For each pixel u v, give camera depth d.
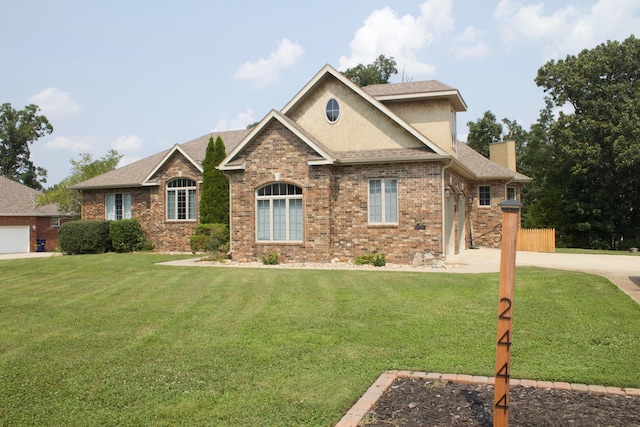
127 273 17.20
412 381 6.37
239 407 5.70
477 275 15.12
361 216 19.52
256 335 8.91
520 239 26.73
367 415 5.28
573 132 34.56
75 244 26.39
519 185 31.08
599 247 35.78
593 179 35.97
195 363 7.39
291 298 12.17
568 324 9.21
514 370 6.69
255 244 20.30
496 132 51.03
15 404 5.95
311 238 19.55
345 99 21.33
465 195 26.20
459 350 7.74
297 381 6.52
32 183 66.81
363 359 7.39
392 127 20.67
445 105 22.31
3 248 38.09
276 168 19.97
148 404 5.87
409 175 18.89
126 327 9.74
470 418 5.15
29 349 8.30
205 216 25.23
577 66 35.19
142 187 28.48
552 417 5.11
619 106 32.91
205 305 11.64
